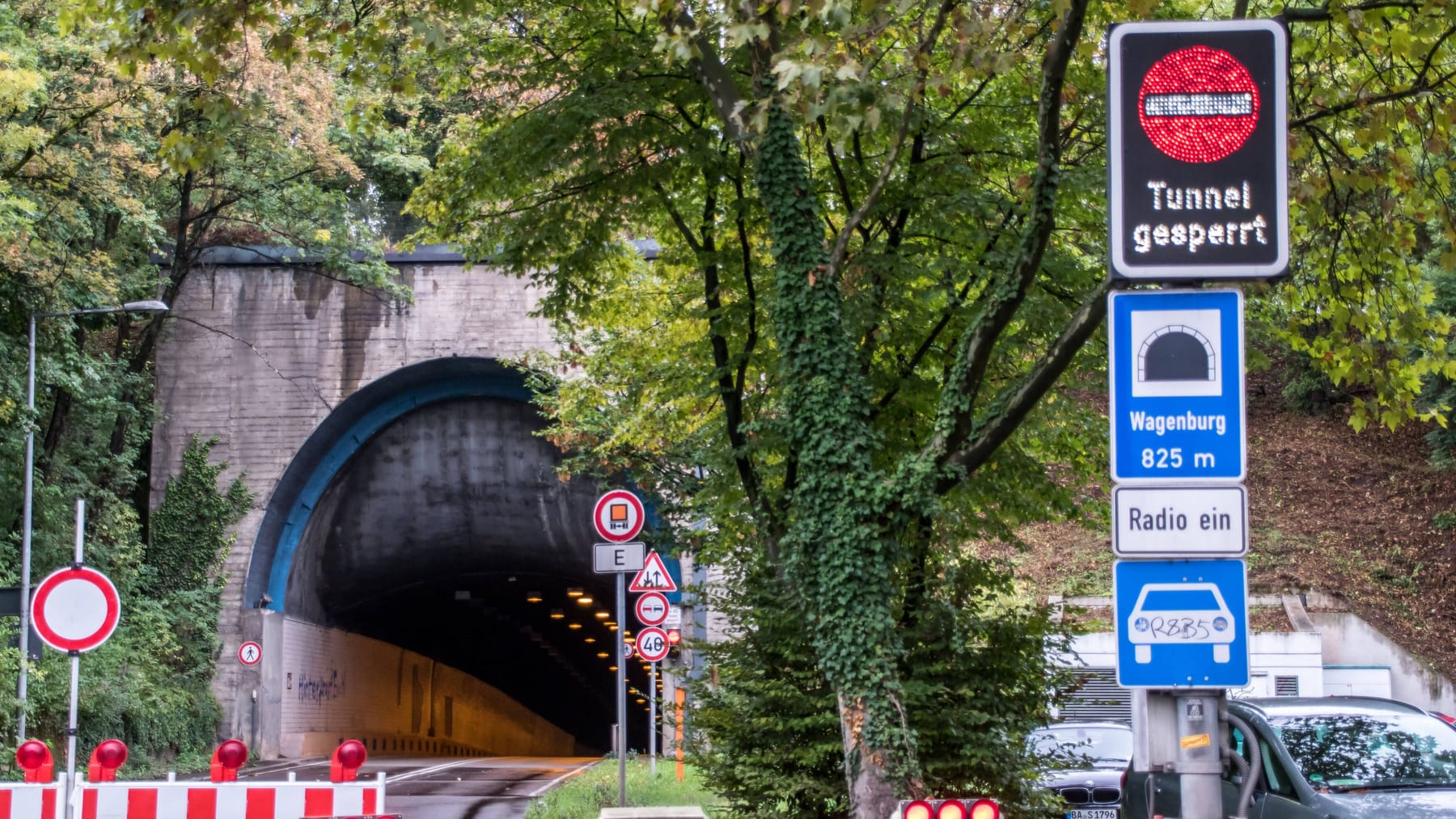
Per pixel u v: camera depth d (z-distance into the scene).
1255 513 57.78
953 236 18.42
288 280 51.56
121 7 16.38
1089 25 17.36
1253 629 46.03
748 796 16.55
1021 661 16.44
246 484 51.25
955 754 16.02
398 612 70.56
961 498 18.70
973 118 19.75
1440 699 44.12
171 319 51.28
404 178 54.41
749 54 17.31
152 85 37.31
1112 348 6.81
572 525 56.44
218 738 50.75
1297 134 14.34
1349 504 57.34
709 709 17.00
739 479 19.91
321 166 46.03
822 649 14.08
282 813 12.34
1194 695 6.69
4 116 33.78
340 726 63.31
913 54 13.73
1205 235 6.67
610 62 19.39
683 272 23.70
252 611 51.47
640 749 86.69
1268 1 16.86
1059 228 19.77
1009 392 13.05
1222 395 6.77
